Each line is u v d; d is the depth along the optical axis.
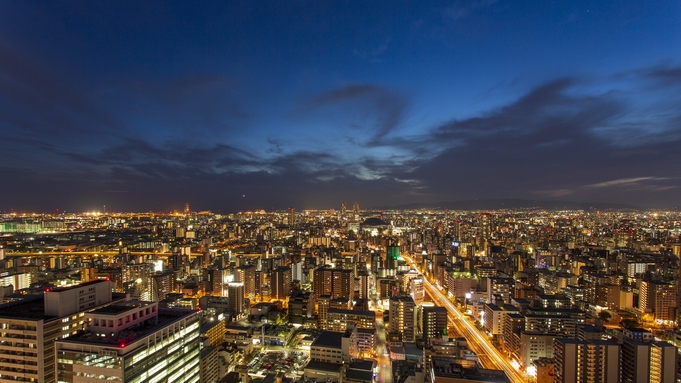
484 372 189.88
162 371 151.25
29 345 149.25
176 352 160.00
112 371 133.12
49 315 155.75
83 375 136.12
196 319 173.38
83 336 143.75
